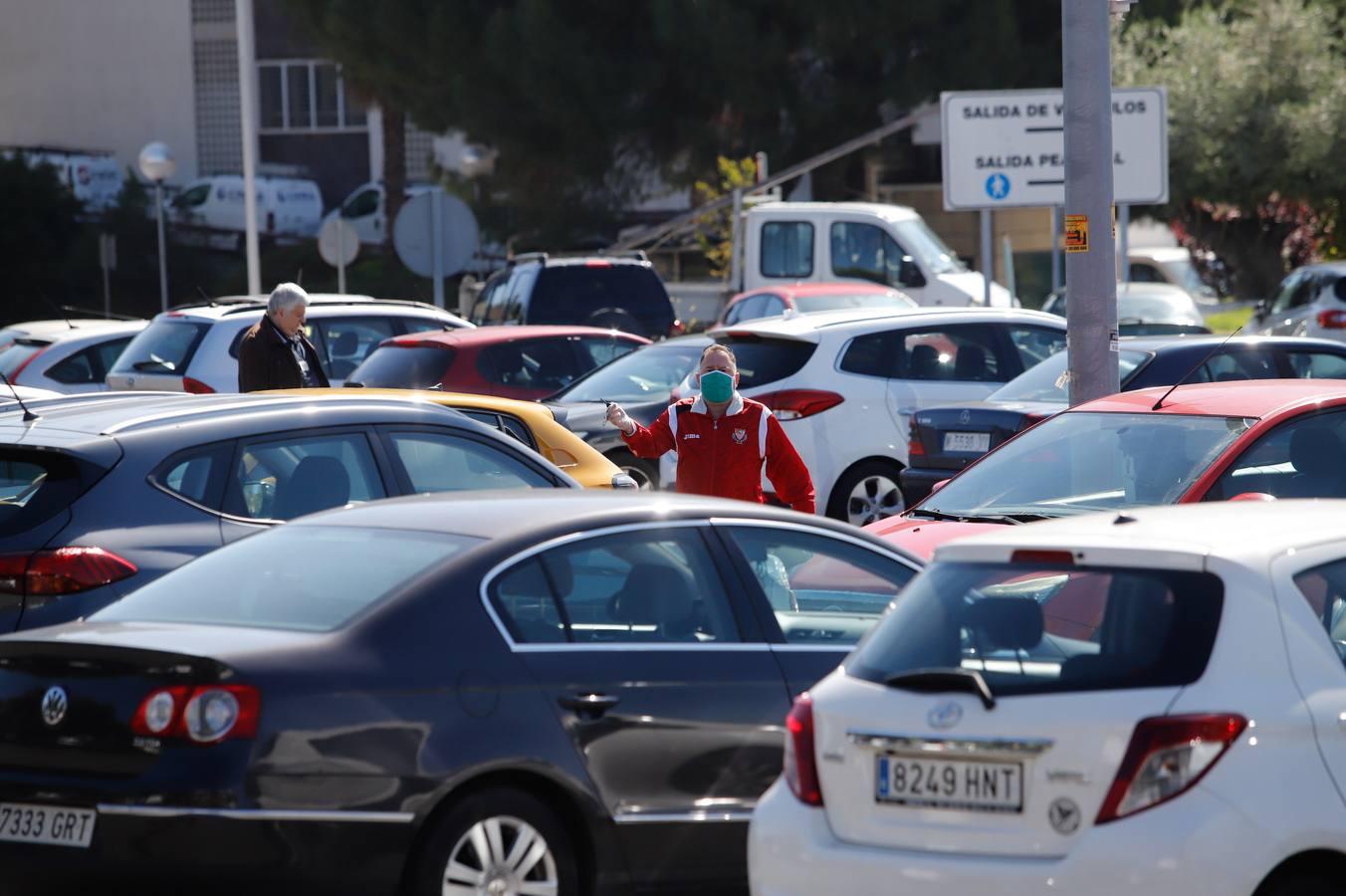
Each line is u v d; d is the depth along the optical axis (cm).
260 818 1970
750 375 5447
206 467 2914
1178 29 14725
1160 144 8938
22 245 17475
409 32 14212
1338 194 14112
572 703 2161
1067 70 4094
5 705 2136
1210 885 1662
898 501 5412
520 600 2192
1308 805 1706
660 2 13412
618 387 6000
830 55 13800
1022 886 1711
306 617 2155
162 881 1983
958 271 10150
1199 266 15162
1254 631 1759
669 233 12550
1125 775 1697
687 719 2239
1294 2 14388
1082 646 1827
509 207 14800
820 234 10319
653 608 2283
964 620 1877
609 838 2181
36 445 2836
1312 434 3344
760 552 2406
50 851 2036
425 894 2061
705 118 14100
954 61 13450
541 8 13525
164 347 6488
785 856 1869
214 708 1994
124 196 18050
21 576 2698
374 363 6488
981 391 5491
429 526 2306
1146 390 3700
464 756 2075
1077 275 4103
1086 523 1984
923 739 1795
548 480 3319
